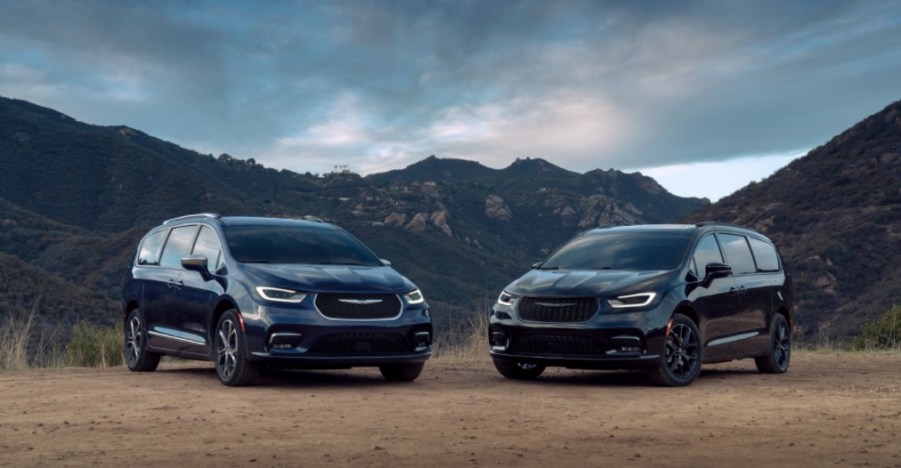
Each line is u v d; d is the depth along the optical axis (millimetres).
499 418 7020
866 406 7758
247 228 10742
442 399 8367
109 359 14836
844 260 50406
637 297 9703
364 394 8836
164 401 8188
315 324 9273
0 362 13867
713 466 4973
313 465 5008
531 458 5219
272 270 9711
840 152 65438
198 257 10172
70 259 112938
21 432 6332
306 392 9031
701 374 11688
